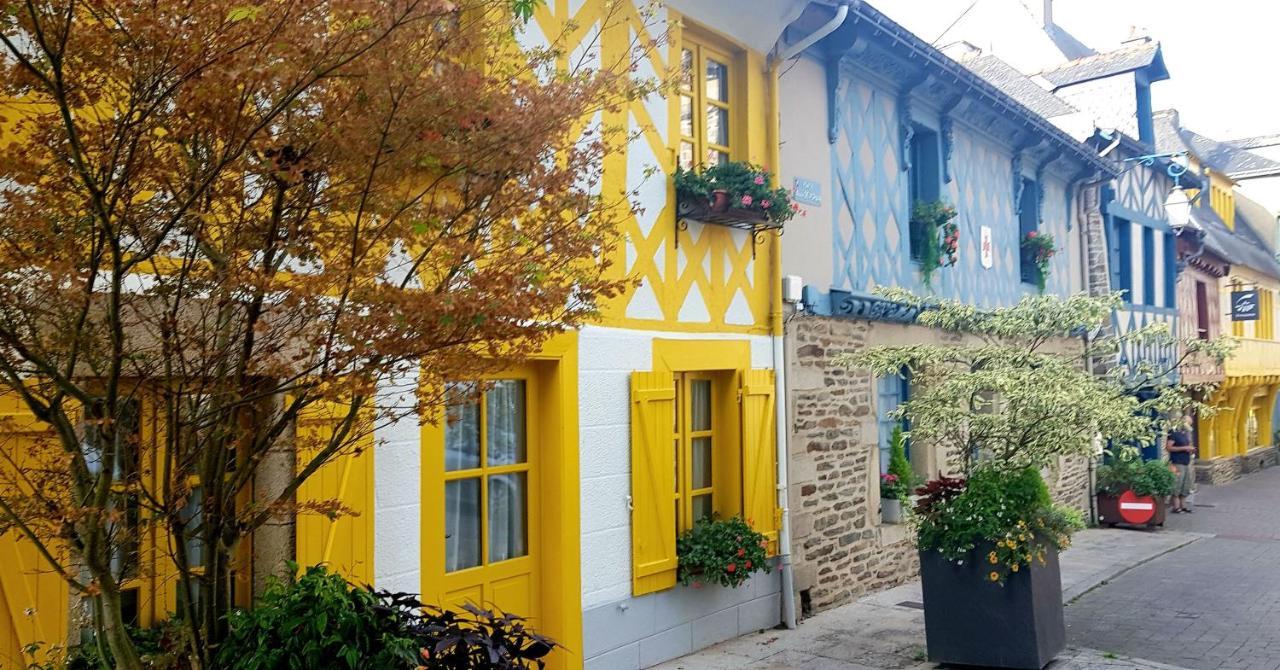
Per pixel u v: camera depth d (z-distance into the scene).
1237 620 7.68
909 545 9.18
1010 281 11.95
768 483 7.25
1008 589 6.04
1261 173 30.27
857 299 8.30
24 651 3.26
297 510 3.19
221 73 2.41
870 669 6.18
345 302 2.79
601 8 5.98
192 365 2.85
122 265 2.67
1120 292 6.89
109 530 2.79
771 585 7.31
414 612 4.66
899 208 9.45
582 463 5.79
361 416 3.28
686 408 6.85
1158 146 22.09
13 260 2.45
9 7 2.30
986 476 6.31
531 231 3.13
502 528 5.54
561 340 5.64
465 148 2.89
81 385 2.98
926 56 9.06
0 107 2.87
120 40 2.43
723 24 7.02
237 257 2.76
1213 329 21.94
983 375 6.17
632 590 6.07
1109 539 12.45
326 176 2.85
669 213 6.53
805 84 8.09
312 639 3.15
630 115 6.19
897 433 9.38
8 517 2.62
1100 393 6.27
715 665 6.24
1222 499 18.25
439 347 2.72
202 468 2.94
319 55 2.52
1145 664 6.20
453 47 3.02
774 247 7.48
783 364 7.54
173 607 3.88
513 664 3.41
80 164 2.34
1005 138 11.75
